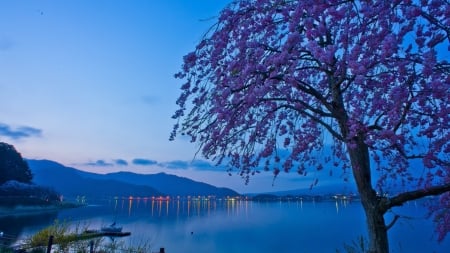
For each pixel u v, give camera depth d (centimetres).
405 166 629
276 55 443
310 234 5819
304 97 667
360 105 541
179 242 5297
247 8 551
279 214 12581
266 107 599
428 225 5600
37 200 10744
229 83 504
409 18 385
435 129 495
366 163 536
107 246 1753
